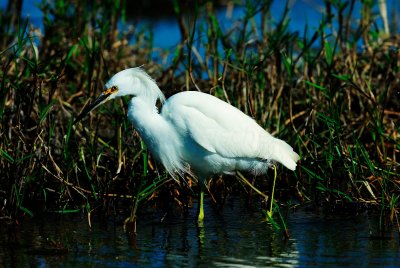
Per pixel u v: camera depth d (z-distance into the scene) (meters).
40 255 8.80
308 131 12.28
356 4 19.48
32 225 10.12
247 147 10.39
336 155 11.46
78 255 8.80
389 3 21.42
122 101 12.12
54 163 10.71
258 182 12.20
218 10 22.44
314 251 8.84
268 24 16.92
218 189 11.66
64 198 11.10
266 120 12.33
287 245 9.12
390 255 8.62
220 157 10.48
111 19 16.17
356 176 10.81
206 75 16.11
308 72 13.12
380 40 15.41
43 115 10.66
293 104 13.56
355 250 8.84
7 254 8.84
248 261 8.49
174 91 13.64
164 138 10.41
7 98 11.81
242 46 14.16
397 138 12.38
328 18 14.31
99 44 14.62
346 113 13.34
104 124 13.80
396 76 13.74
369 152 12.34
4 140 10.99
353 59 14.02
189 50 11.91
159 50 18.09
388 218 10.19
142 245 9.21
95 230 9.90
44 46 15.32
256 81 12.77
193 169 10.98
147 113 10.35
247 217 10.55
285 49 13.93
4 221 10.25
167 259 8.62
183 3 17.39
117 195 10.90
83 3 16.78
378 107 12.83
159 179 10.62
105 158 12.33
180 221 10.38
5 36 16.55
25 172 10.59
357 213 10.60
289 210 10.86
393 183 10.93
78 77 14.98
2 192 10.70
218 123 10.31
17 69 12.59
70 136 11.97
